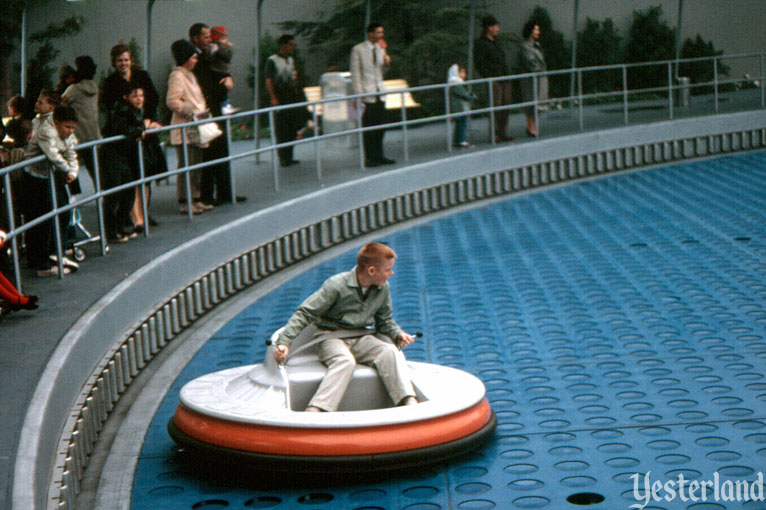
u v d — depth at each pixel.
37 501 3.82
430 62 18.48
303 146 12.07
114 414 6.06
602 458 4.98
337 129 12.47
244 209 9.64
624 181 14.75
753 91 17.55
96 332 5.94
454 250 10.71
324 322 5.32
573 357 6.84
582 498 4.51
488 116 14.31
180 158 9.46
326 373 5.11
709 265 9.39
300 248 10.37
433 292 8.97
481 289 8.98
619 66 16.31
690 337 7.16
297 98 12.38
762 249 9.92
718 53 20.34
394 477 4.85
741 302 8.04
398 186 12.21
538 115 15.14
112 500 4.75
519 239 11.12
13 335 5.57
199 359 7.17
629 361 6.67
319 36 17.28
